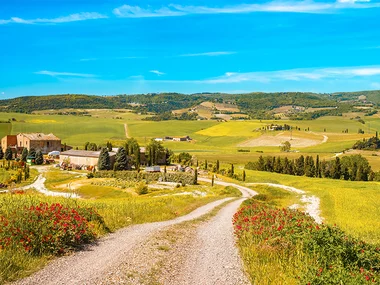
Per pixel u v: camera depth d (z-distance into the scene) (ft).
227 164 498.69
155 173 339.36
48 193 267.39
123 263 46.88
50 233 50.29
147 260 49.14
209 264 49.42
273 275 43.80
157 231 70.74
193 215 105.19
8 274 38.86
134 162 428.97
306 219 73.10
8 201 76.43
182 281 42.14
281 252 51.80
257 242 58.03
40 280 38.78
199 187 284.00
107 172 360.69
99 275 41.57
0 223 50.44
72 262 46.01
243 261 50.98
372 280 39.96
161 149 485.15
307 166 426.92
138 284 39.96
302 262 47.37
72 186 299.58
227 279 43.50
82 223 58.49
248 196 216.33
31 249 46.75
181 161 503.61
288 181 315.99
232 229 79.00
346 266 45.73
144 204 114.21
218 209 123.75
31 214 54.70
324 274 39.65
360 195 192.34
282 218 69.26
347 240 51.26
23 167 395.55
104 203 107.45
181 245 59.77
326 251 49.37
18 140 549.95
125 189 279.28
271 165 453.17
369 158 565.12
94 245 55.88
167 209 107.76
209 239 66.44
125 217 83.25
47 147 549.54
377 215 142.72
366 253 47.70
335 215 142.00
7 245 45.55
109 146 505.25
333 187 239.09
